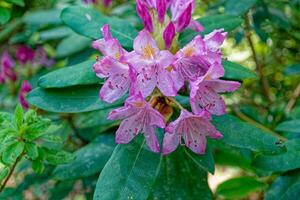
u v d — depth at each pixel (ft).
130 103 1.27
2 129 1.52
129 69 1.28
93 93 1.53
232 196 2.07
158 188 1.52
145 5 1.44
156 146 1.36
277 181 1.56
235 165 2.15
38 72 2.43
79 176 1.66
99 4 2.39
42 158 1.53
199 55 1.29
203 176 1.55
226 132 1.44
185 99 1.47
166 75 1.30
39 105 1.52
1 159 1.49
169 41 1.42
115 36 1.62
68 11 1.68
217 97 1.35
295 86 2.82
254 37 2.99
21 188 2.09
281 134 2.09
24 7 2.35
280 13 2.50
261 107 2.60
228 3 1.90
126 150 1.42
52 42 2.85
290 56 2.95
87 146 1.74
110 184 1.35
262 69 2.81
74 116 2.18
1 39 2.85
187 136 1.37
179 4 1.47
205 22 1.68
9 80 2.45
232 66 1.55
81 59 2.24
